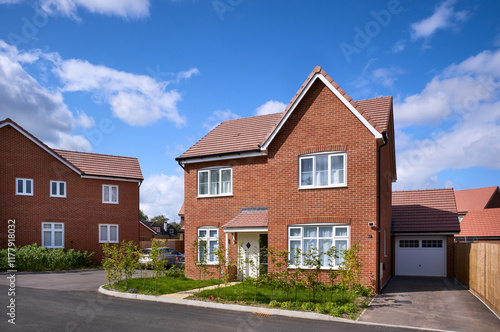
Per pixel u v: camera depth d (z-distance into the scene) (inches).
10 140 1000.2
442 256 836.6
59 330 362.3
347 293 551.2
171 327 383.2
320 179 633.6
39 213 1035.3
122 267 627.8
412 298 555.2
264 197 737.6
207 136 881.5
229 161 780.0
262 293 556.7
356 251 553.6
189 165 824.3
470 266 636.1
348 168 611.8
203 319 421.7
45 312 435.8
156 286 604.7
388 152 778.2
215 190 793.6
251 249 733.3
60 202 1073.5
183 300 518.6
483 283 537.6
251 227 682.2
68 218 1083.3
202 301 511.8
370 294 570.9
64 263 970.1
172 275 770.8
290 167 653.9
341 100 621.3
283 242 644.1
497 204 1788.9
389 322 421.4
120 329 371.2
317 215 625.6
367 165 600.4
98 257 1124.5
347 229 605.6
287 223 644.7
